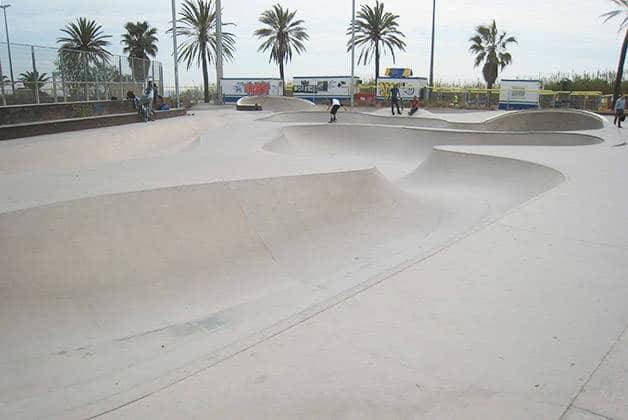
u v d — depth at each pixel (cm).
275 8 4609
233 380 261
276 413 235
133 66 2252
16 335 433
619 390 250
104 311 482
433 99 3900
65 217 528
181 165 828
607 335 306
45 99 1633
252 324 456
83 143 1405
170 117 2473
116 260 532
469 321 325
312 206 719
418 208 828
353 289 376
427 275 401
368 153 1723
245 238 630
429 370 270
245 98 3331
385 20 4353
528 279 392
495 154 1101
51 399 304
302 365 275
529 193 871
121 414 235
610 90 3772
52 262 500
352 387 254
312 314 336
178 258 568
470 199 920
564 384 256
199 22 4178
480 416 231
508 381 259
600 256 440
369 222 744
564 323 322
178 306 503
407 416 232
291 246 647
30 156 1202
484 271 409
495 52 4406
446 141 1633
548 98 3359
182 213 605
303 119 2502
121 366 396
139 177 702
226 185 659
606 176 816
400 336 306
